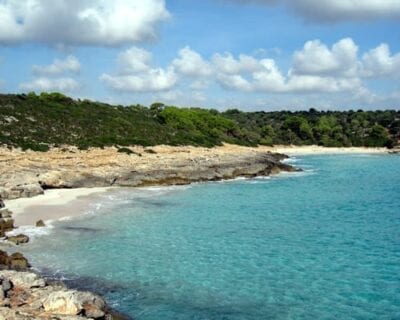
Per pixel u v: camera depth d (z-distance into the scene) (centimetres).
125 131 8675
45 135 7025
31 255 2625
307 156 11838
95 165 5678
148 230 3281
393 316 1897
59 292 1780
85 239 2991
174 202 4447
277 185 5812
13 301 1747
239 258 2656
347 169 8194
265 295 2120
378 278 2330
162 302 2034
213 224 3509
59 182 4916
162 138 9069
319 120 17662
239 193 5084
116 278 2312
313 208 4206
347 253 2756
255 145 12900
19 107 7781
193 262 2578
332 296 2106
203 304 2020
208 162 6756
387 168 8388
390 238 3102
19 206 3841
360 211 4072
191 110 13200
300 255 2714
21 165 5119
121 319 1822
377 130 15362
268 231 3303
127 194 4853
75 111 8725
